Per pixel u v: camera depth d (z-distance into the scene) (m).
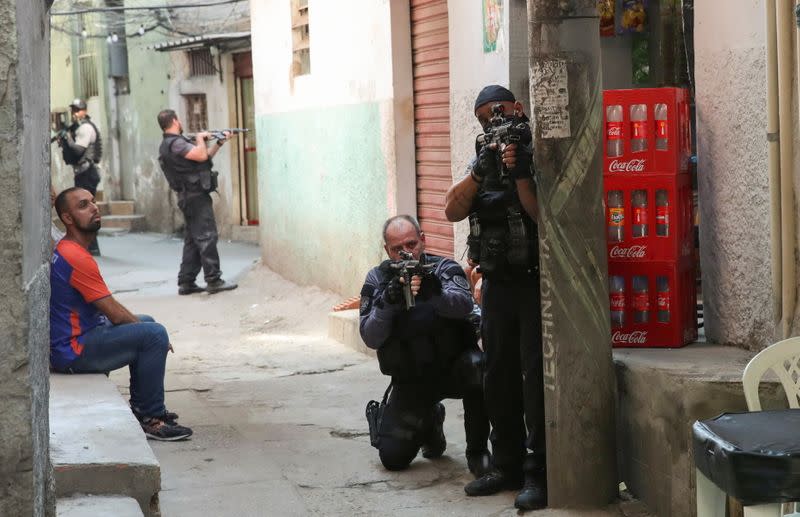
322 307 23.09
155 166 43.31
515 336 9.95
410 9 19.38
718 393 8.73
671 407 9.00
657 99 9.91
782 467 5.61
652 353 10.01
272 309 23.73
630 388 9.68
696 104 10.77
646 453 9.48
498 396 10.09
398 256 10.49
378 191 20.53
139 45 43.78
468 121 16.08
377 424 11.25
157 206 43.50
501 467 10.25
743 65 9.81
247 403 14.70
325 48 23.34
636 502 9.70
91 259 11.90
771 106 9.00
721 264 10.34
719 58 10.24
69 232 12.05
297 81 25.48
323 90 23.61
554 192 9.34
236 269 30.42
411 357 10.78
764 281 9.66
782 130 8.88
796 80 8.80
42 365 5.71
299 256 25.73
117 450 9.01
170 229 42.66
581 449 9.51
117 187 47.06
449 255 18.33
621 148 10.04
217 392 15.61
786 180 8.91
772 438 5.94
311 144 24.59
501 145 9.45
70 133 35.84
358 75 21.34
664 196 10.01
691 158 11.33
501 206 9.73
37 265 5.61
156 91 42.78
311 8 24.23
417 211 19.73
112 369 12.16
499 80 14.70
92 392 11.01
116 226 44.09
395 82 19.45
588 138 9.34
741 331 10.07
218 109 38.44
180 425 12.91
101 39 46.62
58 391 11.07
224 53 37.41
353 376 16.58
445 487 10.63
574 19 9.27
